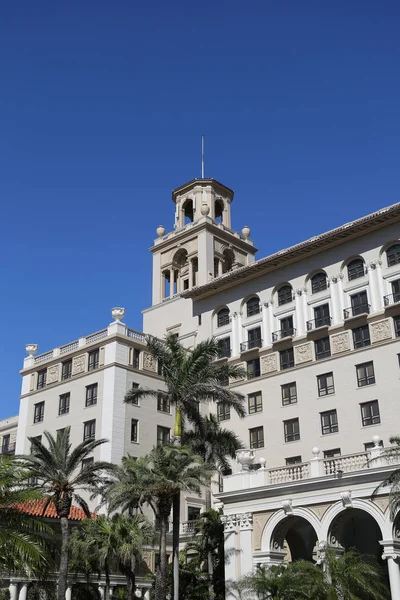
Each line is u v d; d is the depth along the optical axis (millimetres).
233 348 58500
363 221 51281
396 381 46625
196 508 56281
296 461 50125
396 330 48062
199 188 76500
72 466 39281
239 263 73312
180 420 40469
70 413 57438
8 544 24047
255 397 54688
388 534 30531
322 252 54781
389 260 50656
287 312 55625
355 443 47156
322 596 26312
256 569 32125
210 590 40812
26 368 63906
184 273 72312
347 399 48750
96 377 56750
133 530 39375
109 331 57844
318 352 52125
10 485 26109
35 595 41031
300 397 51625
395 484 29047
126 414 54781
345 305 52031
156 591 34969
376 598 28328
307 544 40781
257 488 35625
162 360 41625
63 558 37000
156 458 37562
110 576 47406
